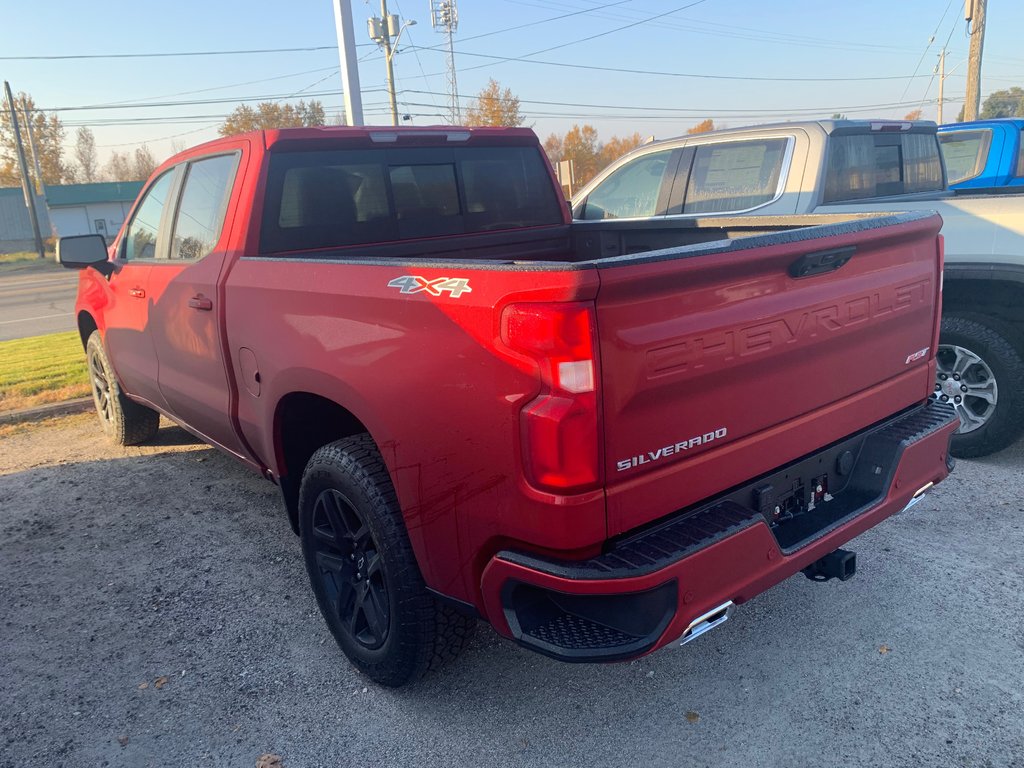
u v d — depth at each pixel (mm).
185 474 5441
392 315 2441
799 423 2570
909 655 3006
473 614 2447
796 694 2822
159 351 4332
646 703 2832
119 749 2738
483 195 4328
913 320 3018
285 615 3578
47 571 4105
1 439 6508
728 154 5660
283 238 3557
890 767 2451
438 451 2344
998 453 5055
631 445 2088
